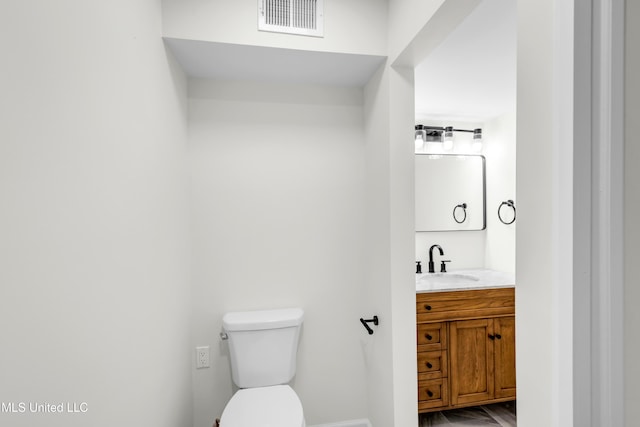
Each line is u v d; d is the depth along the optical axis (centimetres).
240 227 176
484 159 275
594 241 54
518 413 69
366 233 184
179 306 147
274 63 157
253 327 160
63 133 65
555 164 57
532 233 65
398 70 148
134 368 97
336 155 186
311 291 183
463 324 210
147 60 113
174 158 144
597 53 54
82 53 72
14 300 52
